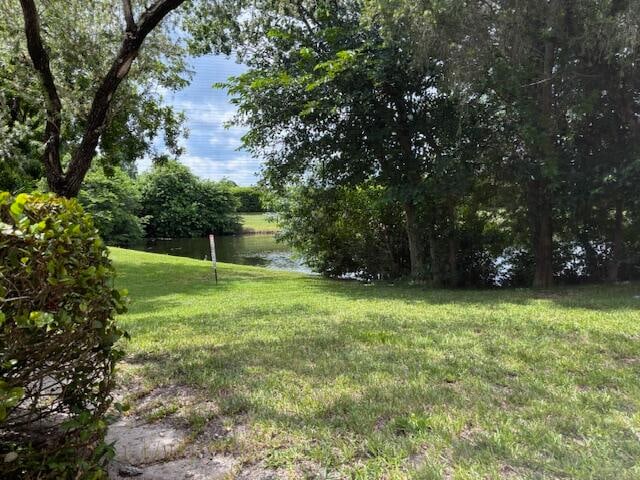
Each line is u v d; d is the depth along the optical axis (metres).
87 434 2.23
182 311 8.87
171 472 2.69
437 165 11.42
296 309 8.40
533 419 3.14
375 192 15.15
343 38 12.58
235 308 8.90
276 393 3.74
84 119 9.15
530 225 11.87
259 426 3.15
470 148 11.24
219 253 33.28
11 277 1.91
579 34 9.03
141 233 42.47
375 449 2.77
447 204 12.77
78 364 2.24
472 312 7.32
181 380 4.22
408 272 15.80
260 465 2.71
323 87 12.36
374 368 4.31
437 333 5.71
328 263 17.52
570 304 7.91
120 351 2.56
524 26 9.32
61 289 2.05
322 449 2.80
